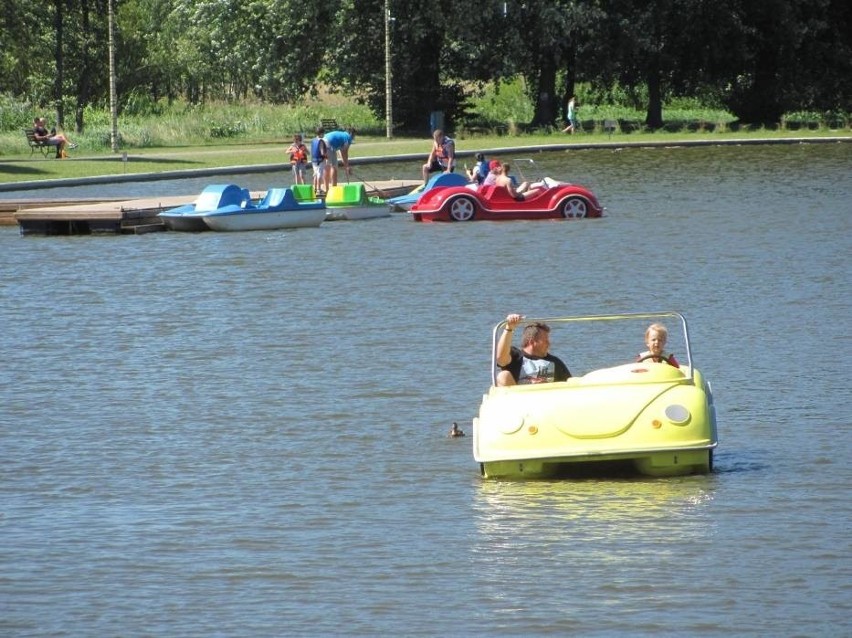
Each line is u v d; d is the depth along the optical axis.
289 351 50.25
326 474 34.19
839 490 31.52
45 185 127.25
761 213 96.62
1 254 82.19
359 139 189.75
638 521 29.67
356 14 198.38
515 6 196.88
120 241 88.12
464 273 69.62
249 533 29.56
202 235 91.00
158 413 41.16
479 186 97.38
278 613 24.95
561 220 95.88
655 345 36.53
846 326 52.28
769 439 36.44
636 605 24.77
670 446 32.50
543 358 36.78
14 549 28.77
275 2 194.00
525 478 33.41
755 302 58.34
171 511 31.31
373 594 25.77
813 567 26.44
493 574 26.66
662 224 91.06
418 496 32.12
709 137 187.88
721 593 25.23
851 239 80.19
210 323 56.66
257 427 39.19
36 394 44.09
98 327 56.41
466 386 43.69
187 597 25.88
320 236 89.06
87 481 33.94
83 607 25.45
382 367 46.91
